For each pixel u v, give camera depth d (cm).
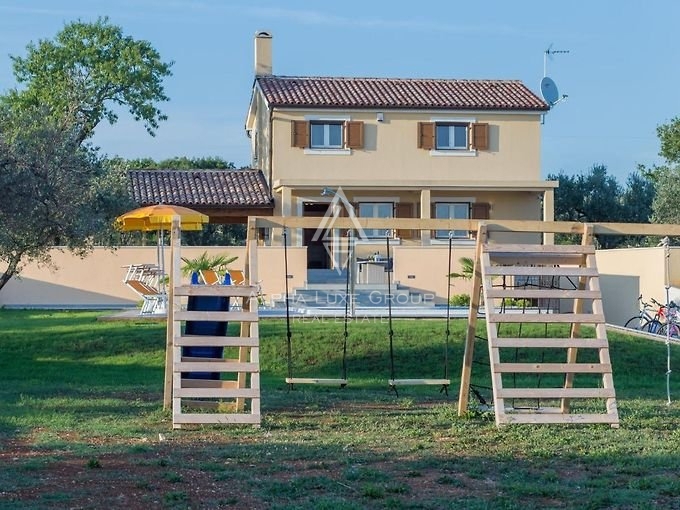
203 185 3666
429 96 3681
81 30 4406
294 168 3572
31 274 3216
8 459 1012
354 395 1592
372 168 3609
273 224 1340
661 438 1178
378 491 873
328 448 1091
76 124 2055
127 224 2381
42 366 1980
